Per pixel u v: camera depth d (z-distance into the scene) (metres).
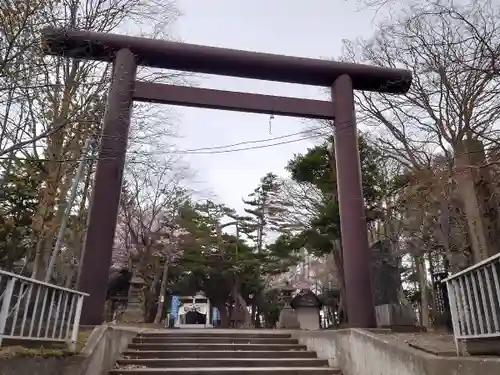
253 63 10.49
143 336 10.55
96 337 6.58
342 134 10.30
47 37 6.38
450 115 9.59
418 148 12.63
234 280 32.00
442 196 11.03
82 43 7.34
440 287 13.60
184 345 9.78
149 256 23.22
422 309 18.17
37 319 5.04
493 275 4.18
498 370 3.66
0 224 13.96
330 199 19.17
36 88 6.59
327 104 10.60
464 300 4.78
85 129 8.08
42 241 9.45
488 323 4.21
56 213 9.56
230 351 9.26
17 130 7.41
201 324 36.59
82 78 7.38
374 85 11.09
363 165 16.86
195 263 30.16
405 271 23.50
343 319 20.22
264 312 34.88
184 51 10.08
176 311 34.56
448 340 6.32
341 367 7.86
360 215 9.62
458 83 8.30
